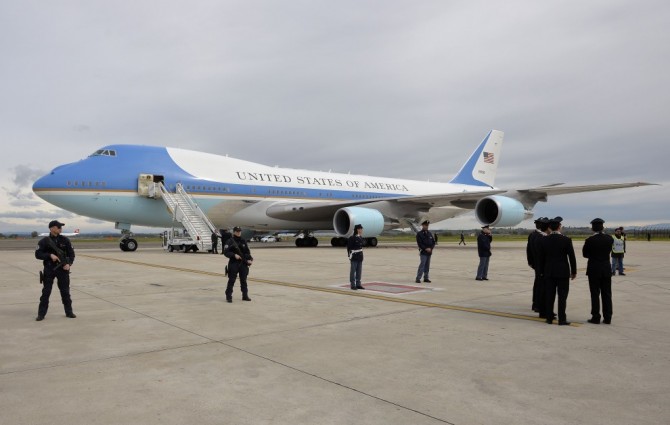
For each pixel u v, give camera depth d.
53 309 7.25
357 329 5.89
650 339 5.46
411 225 26.66
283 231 28.88
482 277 11.35
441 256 21.00
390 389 3.76
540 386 3.84
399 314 6.91
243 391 3.71
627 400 3.53
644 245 37.72
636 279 11.84
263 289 9.50
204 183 23.20
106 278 11.30
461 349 4.97
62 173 20.52
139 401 3.50
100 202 20.98
